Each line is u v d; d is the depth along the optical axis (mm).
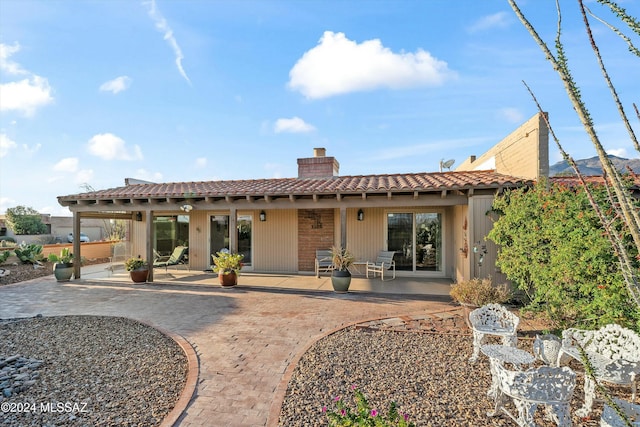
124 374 4719
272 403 3857
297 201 10406
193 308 8047
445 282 11148
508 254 6414
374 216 12852
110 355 5352
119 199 11617
